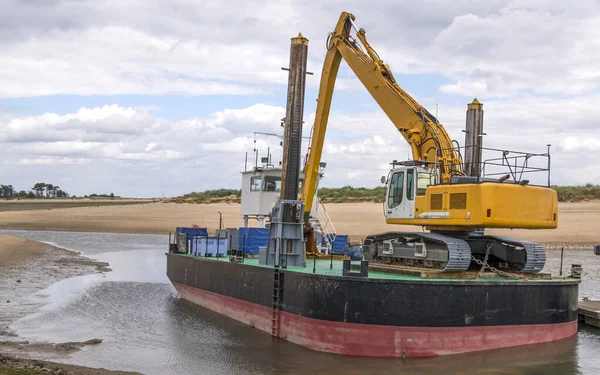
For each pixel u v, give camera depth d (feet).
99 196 557.33
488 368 42.42
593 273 98.89
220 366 43.14
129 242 167.22
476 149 58.29
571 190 240.12
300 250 54.08
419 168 53.31
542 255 49.03
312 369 42.04
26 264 100.89
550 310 48.21
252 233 68.23
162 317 60.59
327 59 63.93
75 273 93.81
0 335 51.57
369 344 43.65
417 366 42.57
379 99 60.34
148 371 41.98
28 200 500.33
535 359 44.78
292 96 55.01
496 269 50.29
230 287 60.03
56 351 46.55
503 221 46.44
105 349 47.65
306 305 46.91
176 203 295.69
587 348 48.55
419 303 43.60
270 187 76.84
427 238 48.42
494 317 45.50
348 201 249.75
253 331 53.78
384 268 50.62
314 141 64.08
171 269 77.25
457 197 47.98
